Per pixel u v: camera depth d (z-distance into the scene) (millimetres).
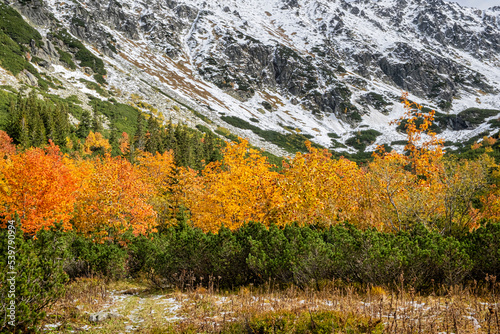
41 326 6688
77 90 130000
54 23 182875
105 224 19469
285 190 16172
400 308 6523
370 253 8727
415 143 16766
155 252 14344
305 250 9555
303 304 7191
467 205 14898
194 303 8617
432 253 8398
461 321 5332
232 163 19406
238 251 10852
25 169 21047
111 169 22141
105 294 10273
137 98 151875
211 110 194625
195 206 27281
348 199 16641
